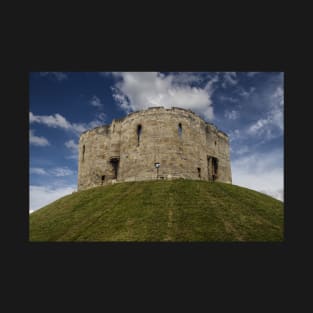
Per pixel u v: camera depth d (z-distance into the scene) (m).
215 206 29.75
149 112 42.62
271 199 36.34
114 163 46.59
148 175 40.44
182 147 41.62
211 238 23.48
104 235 25.53
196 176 42.16
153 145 41.19
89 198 36.56
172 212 28.38
